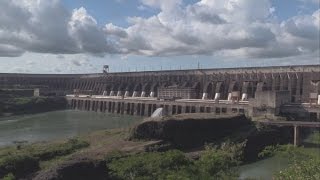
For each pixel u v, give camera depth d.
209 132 138.00
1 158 102.81
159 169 86.88
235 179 86.38
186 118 135.88
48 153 114.88
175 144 129.25
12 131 189.50
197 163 92.06
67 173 87.50
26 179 93.38
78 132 183.00
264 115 179.00
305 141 153.62
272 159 126.56
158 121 130.50
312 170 62.94
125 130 147.38
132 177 84.81
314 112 181.38
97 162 92.62
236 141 134.38
